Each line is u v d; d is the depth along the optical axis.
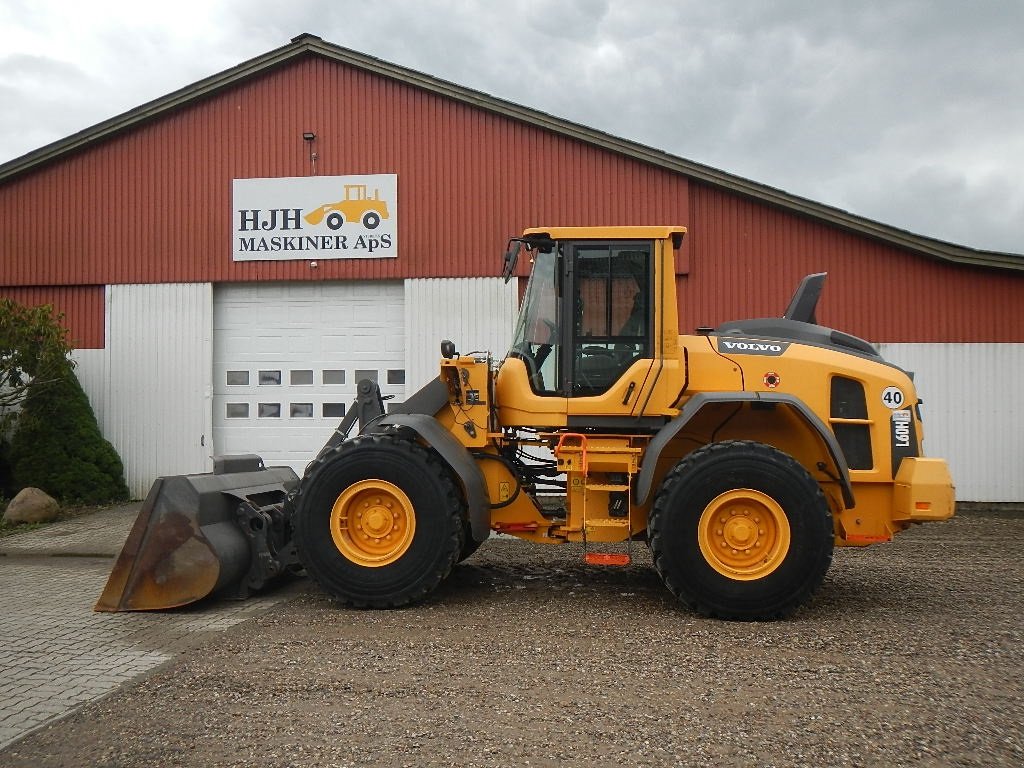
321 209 13.01
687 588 5.76
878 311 12.41
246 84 13.12
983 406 12.33
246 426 13.21
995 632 5.39
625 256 6.45
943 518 6.05
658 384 6.33
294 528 6.18
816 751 3.53
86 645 5.28
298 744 3.63
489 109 12.68
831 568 7.77
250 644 5.17
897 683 4.37
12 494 12.55
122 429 13.21
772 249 12.48
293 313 13.20
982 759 3.46
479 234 12.79
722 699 4.14
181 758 3.51
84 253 13.27
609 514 6.31
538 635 5.34
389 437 6.25
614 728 3.78
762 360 6.43
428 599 6.42
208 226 13.13
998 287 12.29
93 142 13.20
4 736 3.80
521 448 7.03
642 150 12.41
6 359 11.68
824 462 6.33
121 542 9.85
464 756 3.49
